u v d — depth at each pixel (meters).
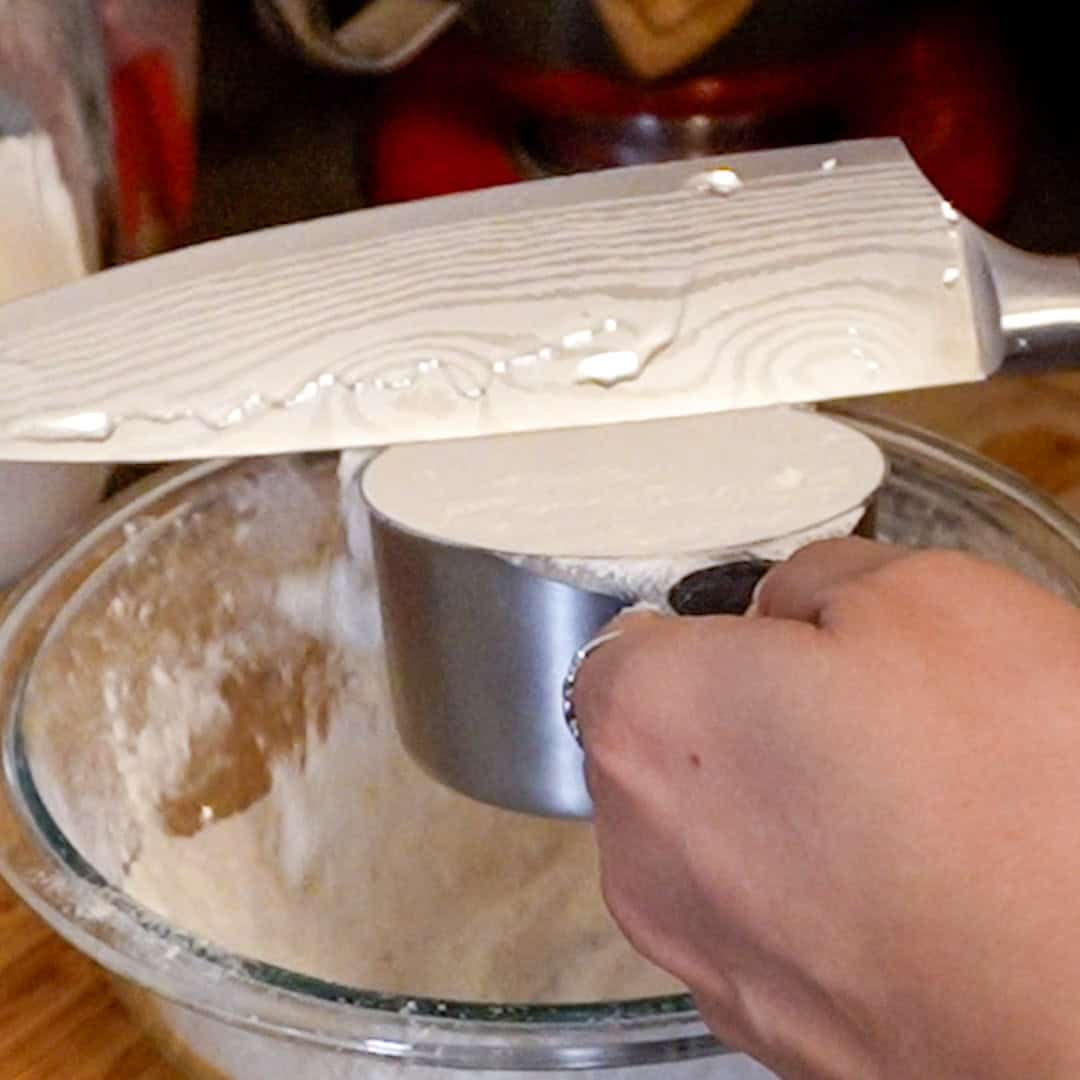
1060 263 0.40
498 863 0.51
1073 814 0.24
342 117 0.67
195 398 0.38
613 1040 0.34
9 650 0.45
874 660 0.27
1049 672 0.26
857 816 0.26
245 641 0.51
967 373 0.38
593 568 0.39
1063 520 0.47
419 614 0.42
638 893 0.30
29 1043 0.40
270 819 0.50
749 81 0.57
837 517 0.41
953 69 0.61
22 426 0.38
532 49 0.56
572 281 0.40
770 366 0.38
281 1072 0.36
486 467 0.44
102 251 0.54
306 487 0.51
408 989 0.48
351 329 0.39
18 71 0.51
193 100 0.60
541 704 0.41
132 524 0.49
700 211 0.42
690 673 0.28
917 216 0.41
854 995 0.26
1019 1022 0.23
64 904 0.37
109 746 0.46
